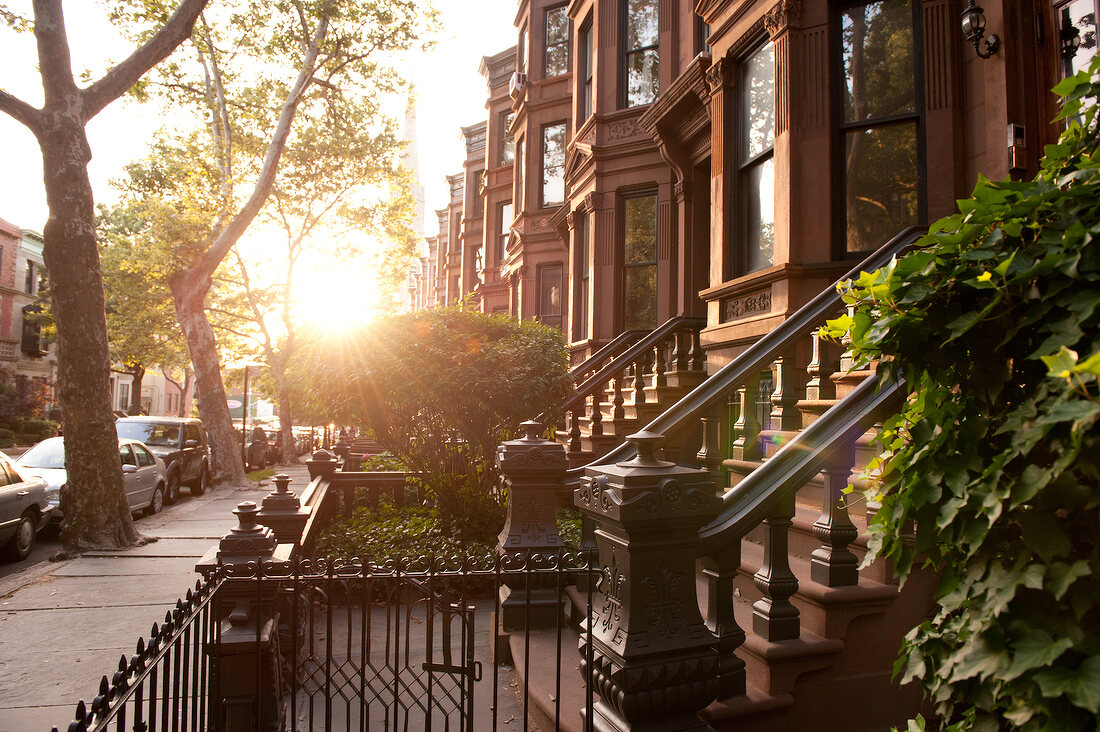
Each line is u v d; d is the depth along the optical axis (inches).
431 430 302.0
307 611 187.5
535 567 119.0
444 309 308.5
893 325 69.6
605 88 506.9
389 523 314.5
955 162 231.3
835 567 133.1
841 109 257.6
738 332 281.9
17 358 1476.4
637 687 100.7
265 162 658.2
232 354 1360.7
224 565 126.5
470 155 1254.9
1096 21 193.5
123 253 1077.8
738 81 312.7
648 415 336.2
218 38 712.4
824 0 258.1
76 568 318.7
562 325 665.0
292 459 1084.5
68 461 359.3
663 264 457.4
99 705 63.2
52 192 358.9
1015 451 60.0
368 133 979.3
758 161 293.7
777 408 222.4
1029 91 210.5
